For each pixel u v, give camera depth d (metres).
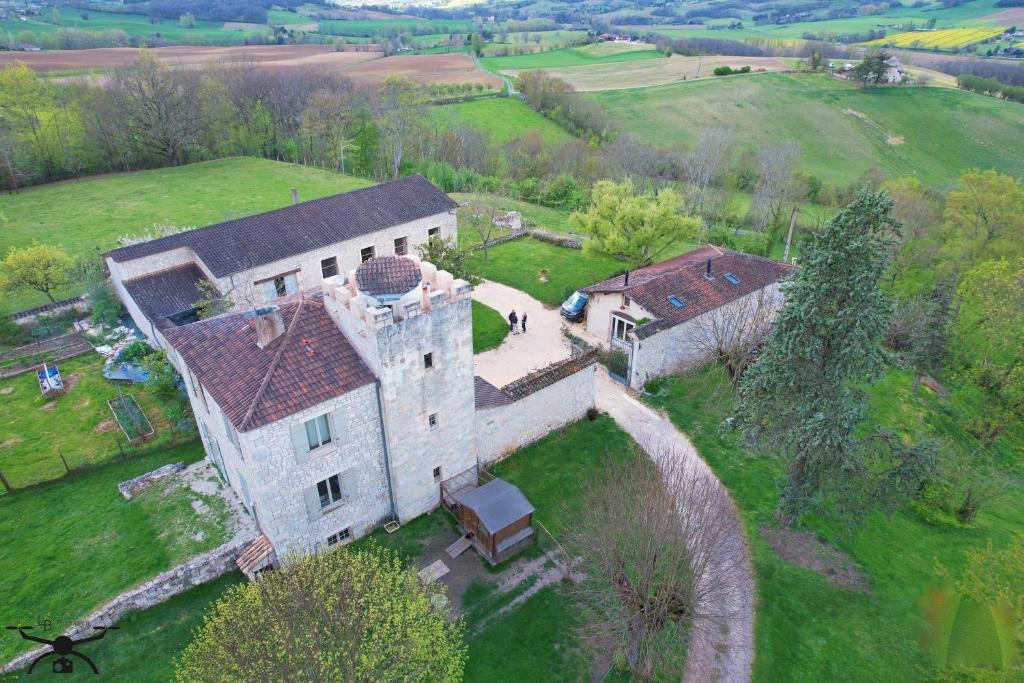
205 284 45.78
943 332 46.00
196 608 26.86
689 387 42.59
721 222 78.88
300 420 25.64
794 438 27.64
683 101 130.38
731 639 26.48
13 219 75.62
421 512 31.67
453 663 22.59
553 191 86.81
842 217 25.39
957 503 33.88
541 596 27.92
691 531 26.17
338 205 53.62
